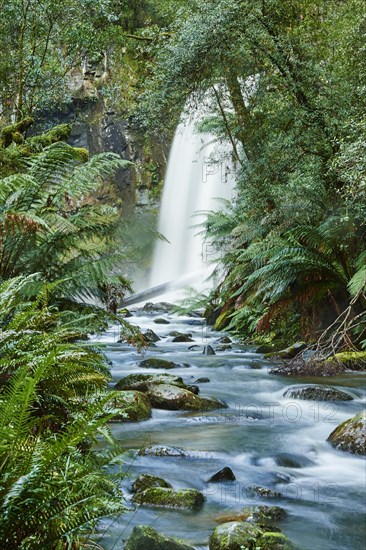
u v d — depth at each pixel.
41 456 1.86
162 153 29.98
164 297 22.47
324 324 12.52
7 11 16.58
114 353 11.45
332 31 13.07
